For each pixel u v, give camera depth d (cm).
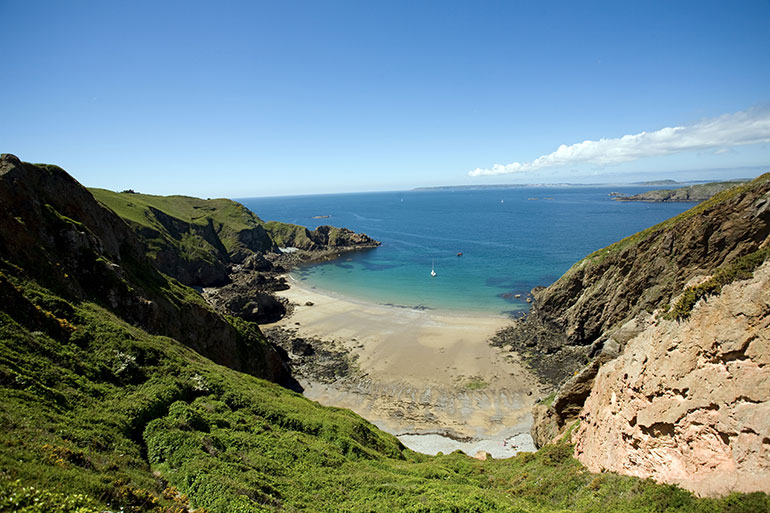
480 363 5869
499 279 10675
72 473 1319
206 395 2980
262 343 5716
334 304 9050
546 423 3662
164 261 10144
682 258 5306
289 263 14012
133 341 3142
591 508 2012
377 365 5922
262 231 15875
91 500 1182
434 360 6003
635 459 2120
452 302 8900
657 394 2036
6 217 3312
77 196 4753
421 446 4084
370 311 8450
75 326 2967
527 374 5519
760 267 1723
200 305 5216
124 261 5025
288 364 6109
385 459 3048
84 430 1827
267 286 10481
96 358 2744
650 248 5741
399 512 1939
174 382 2830
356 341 6825
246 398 3159
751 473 1578
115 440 1909
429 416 4641
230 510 1588
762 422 1565
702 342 1859
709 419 1772
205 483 1752
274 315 8225
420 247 16200
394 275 11650
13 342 2273
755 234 4622
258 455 2370
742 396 1656
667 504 1744
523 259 12838
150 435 2123
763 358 1614
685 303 2005
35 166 4338
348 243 17038
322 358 6250
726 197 4931
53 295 3130
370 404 4938
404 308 8588
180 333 4625
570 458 2766
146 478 1694
